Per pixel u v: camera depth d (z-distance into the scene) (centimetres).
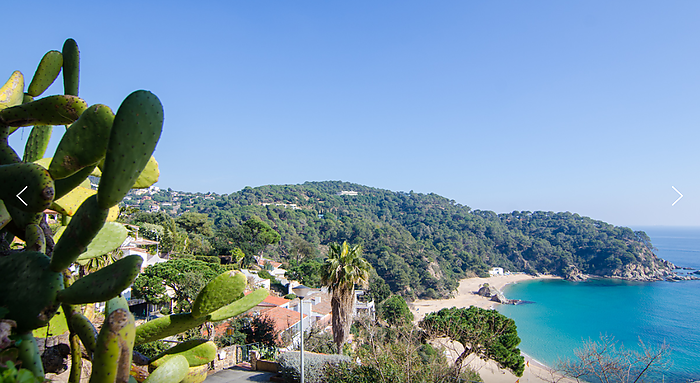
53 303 270
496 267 12888
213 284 379
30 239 309
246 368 1555
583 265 12675
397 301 4541
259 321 2170
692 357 3981
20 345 264
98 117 279
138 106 252
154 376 360
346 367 1188
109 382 235
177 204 17738
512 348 1855
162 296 2183
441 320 1847
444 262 10962
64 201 416
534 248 13400
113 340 235
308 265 5553
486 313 1962
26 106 304
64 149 278
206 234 6356
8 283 275
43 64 397
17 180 264
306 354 1430
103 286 267
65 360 374
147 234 4528
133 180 259
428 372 1080
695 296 8606
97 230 264
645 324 5856
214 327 1920
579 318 6394
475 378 1445
